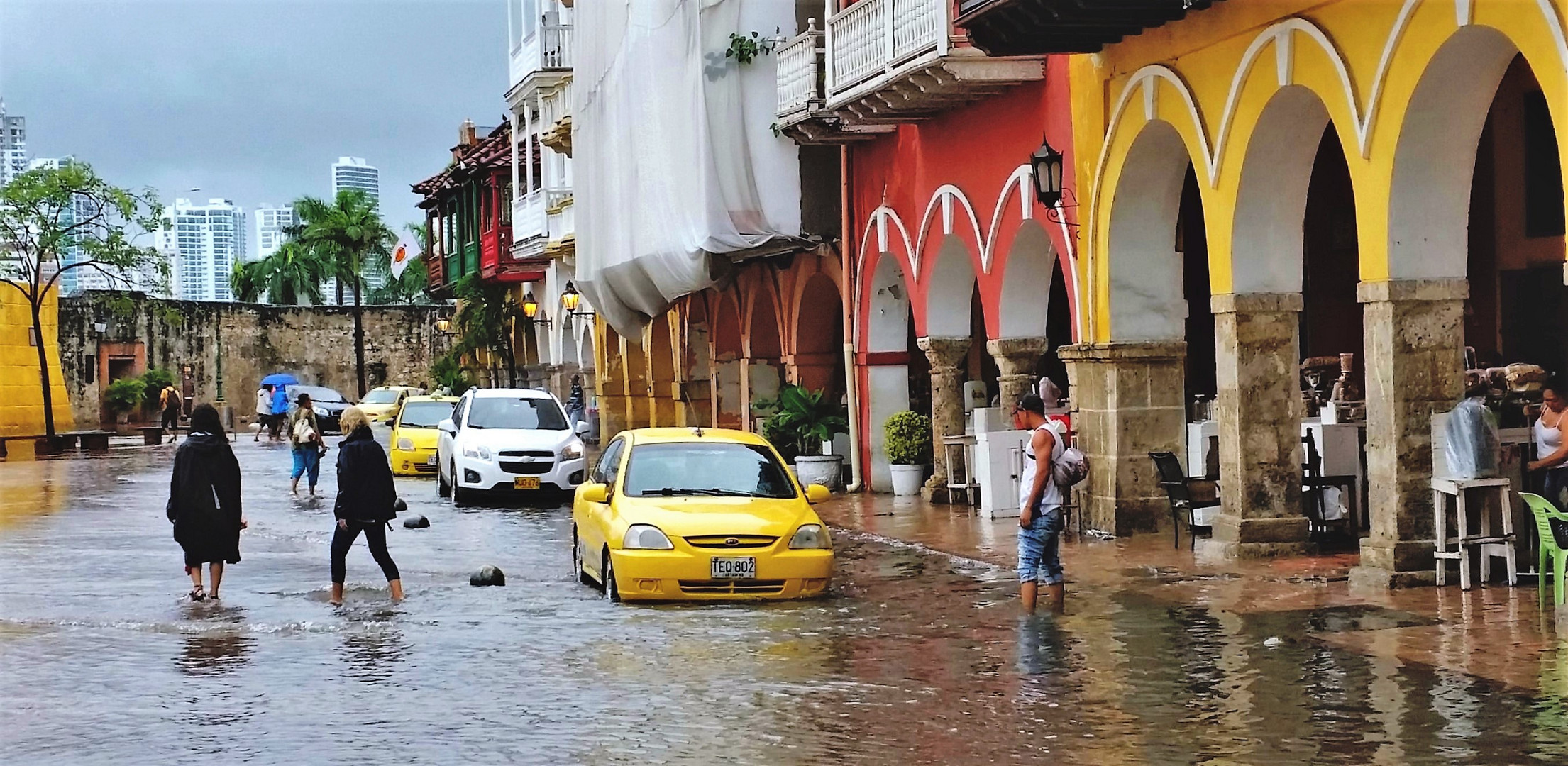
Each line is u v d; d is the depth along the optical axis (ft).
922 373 88.12
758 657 36.94
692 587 45.50
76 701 33.37
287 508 83.20
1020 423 42.91
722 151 82.38
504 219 164.45
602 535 47.37
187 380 206.59
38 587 52.47
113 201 154.61
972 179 68.23
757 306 99.91
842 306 91.81
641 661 36.78
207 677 35.96
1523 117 57.72
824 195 83.61
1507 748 26.13
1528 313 58.03
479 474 85.81
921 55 62.95
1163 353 57.77
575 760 27.32
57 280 166.50
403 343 236.22
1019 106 63.57
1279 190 49.73
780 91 78.48
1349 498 52.31
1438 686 30.83
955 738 28.40
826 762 26.84
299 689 34.42
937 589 47.47
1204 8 49.75
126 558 60.95
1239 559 49.96
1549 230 57.11
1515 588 41.73
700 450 49.85
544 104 143.84
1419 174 42.37
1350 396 57.72
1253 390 50.47
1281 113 47.85
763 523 45.98
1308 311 65.77
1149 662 34.73
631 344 131.44
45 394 147.95
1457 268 42.93
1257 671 33.12
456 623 43.42
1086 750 27.14
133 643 41.04
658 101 88.89
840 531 65.10
